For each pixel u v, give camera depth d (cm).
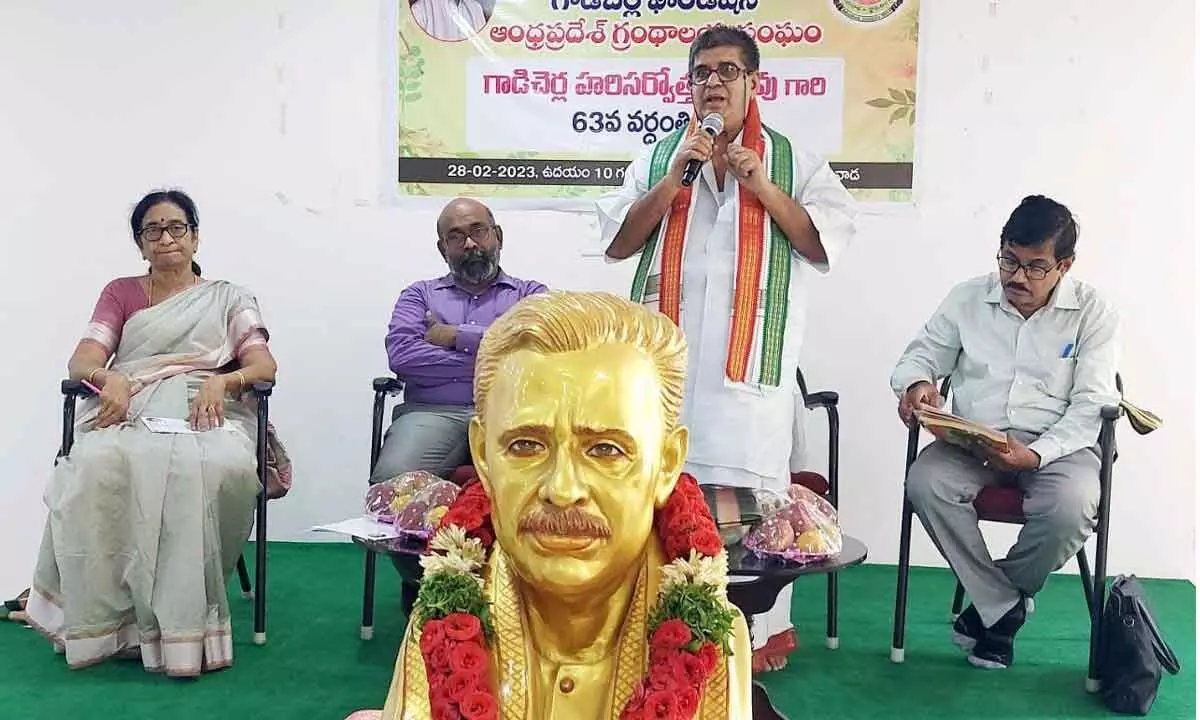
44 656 304
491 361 108
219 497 297
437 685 108
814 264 295
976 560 304
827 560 222
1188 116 398
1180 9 396
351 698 277
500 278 373
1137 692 276
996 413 322
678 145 302
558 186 420
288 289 426
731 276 288
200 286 336
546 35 415
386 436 339
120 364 326
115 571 295
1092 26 399
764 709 231
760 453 282
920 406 304
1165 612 367
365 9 416
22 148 416
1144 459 407
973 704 280
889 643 327
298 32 418
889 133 407
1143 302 405
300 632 327
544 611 113
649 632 113
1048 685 295
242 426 324
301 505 431
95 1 414
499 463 104
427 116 420
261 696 278
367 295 425
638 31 413
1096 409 306
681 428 112
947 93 405
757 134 296
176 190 339
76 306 421
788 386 290
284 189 423
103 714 264
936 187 408
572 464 101
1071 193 405
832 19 405
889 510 419
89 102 418
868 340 414
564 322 105
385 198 422
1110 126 402
